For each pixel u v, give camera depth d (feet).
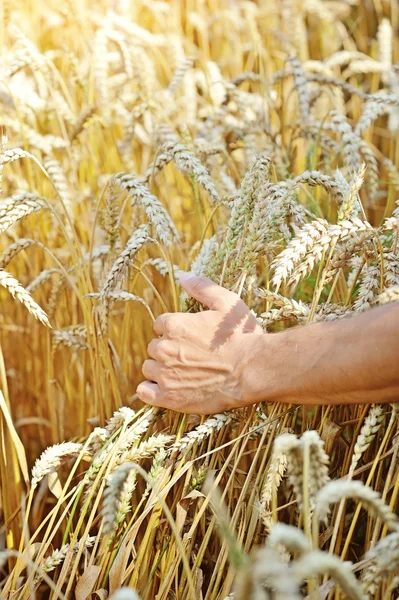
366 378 2.99
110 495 2.65
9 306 6.45
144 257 5.18
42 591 4.66
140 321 5.54
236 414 3.63
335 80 6.48
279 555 3.05
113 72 8.52
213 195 4.24
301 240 3.10
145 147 7.14
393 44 10.35
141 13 9.62
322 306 3.64
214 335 3.61
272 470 2.94
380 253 3.35
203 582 4.03
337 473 3.92
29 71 7.91
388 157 9.21
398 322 2.89
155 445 3.54
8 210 4.11
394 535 2.48
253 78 6.71
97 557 3.66
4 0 7.09
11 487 4.65
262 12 9.83
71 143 6.07
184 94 7.61
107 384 4.44
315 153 5.94
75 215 5.93
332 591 3.19
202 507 3.40
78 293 4.51
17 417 6.40
